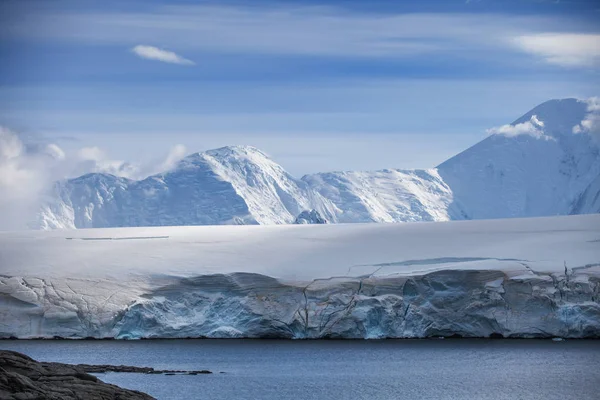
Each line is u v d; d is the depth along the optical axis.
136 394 140.25
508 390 181.75
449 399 174.62
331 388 183.12
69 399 130.38
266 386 184.12
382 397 176.25
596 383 186.75
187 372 195.00
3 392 127.06
